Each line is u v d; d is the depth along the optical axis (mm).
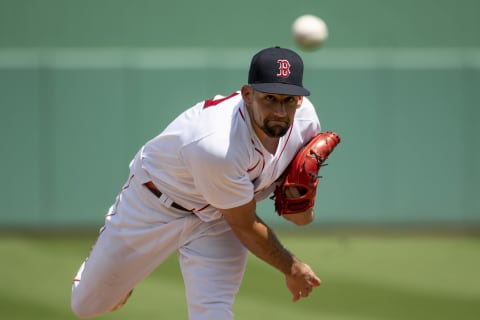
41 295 23641
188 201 14250
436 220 34406
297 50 34000
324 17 37719
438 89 34125
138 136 33750
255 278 25734
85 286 15633
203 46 37500
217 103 13516
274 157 13867
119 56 33500
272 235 13688
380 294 23922
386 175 34250
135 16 37219
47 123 33406
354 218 34281
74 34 37094
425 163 34281
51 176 33500
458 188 34375
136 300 22984
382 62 33969
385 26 37812
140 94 33656
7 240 31750
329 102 33969
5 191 33406
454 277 26172
